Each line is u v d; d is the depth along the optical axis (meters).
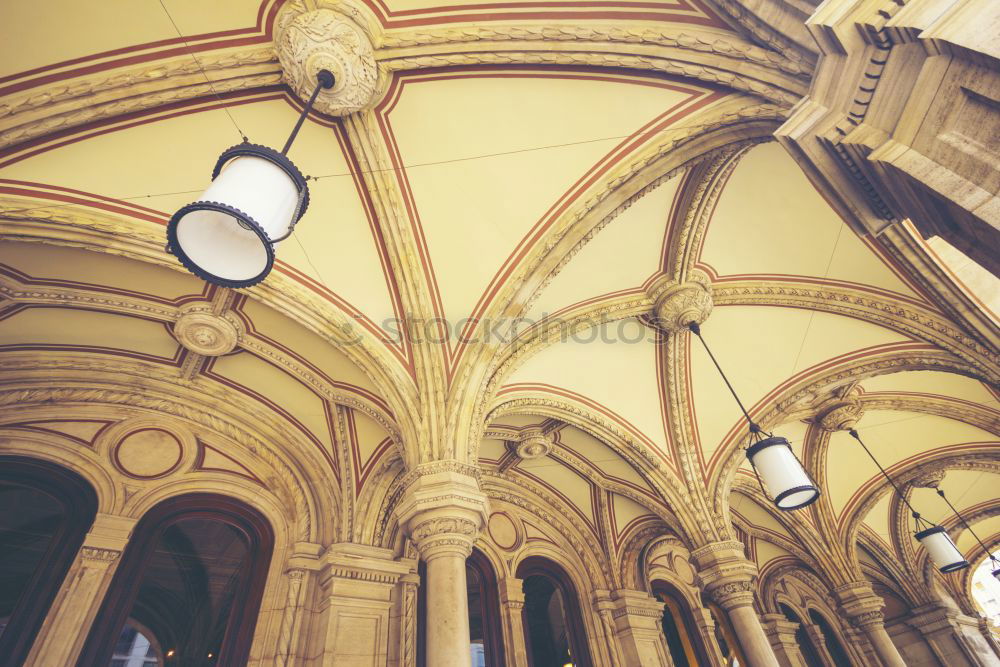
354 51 4.09
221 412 7.11
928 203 2.53
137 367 6.61
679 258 6.41
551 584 9.25
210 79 4.11
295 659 5.86
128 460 6.43
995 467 9.73
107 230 4.47
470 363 5.73
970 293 5.48
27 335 5.86
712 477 8.16
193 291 5.71
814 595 13.00
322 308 5.53
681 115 4.55
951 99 2.09
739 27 3.33
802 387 7.95
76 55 3.72
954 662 11.55
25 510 5.75
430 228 5.52
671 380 7.83
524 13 4.02
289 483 7.15
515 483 9.52
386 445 7.15
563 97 4.66
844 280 6.60
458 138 4.99
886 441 10.14
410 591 6.82
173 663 5.67
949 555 7.61
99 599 5.49
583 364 7.45
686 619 10.35
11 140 3.72
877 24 2.24
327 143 4.86
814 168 3.00
